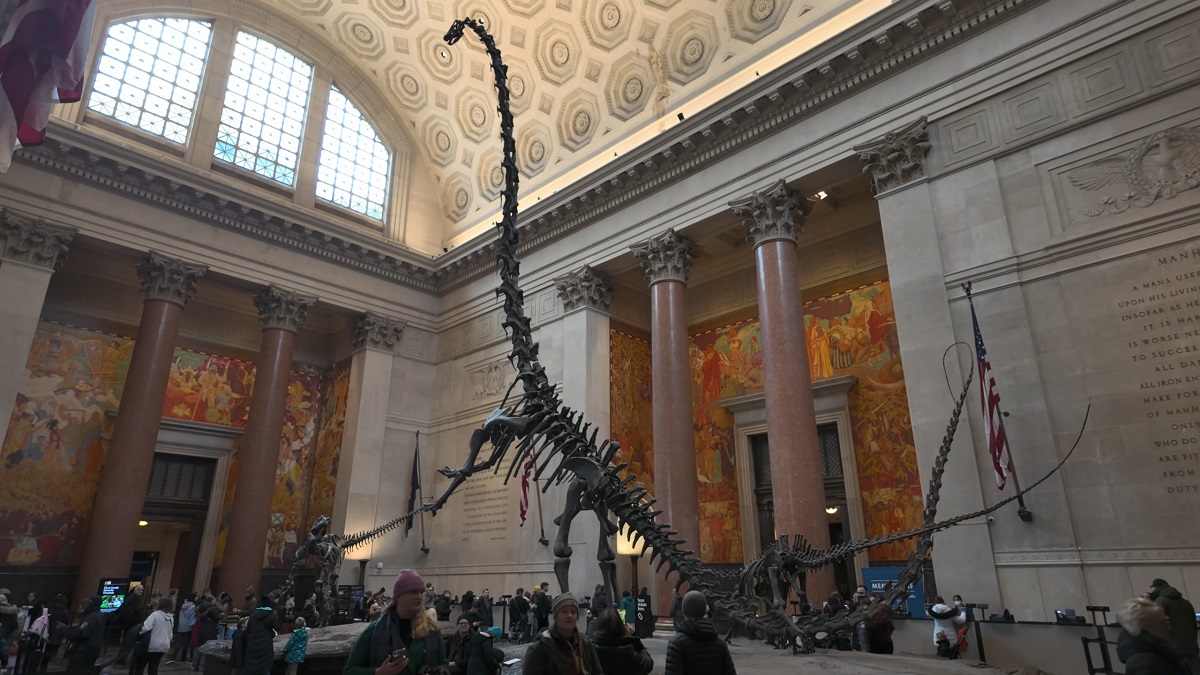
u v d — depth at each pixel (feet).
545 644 10.00
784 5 45.11
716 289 55.26
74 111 50.14
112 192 49.47
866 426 44.55
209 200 53.21
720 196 44.21
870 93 38.50
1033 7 33.63
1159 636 10.30
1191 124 28.40
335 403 62.95
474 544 54.39
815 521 35.12
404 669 9.39
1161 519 25.99
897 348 44.29
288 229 57.06
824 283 48.75
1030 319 30.66
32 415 49.34
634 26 52.85
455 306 64.08
